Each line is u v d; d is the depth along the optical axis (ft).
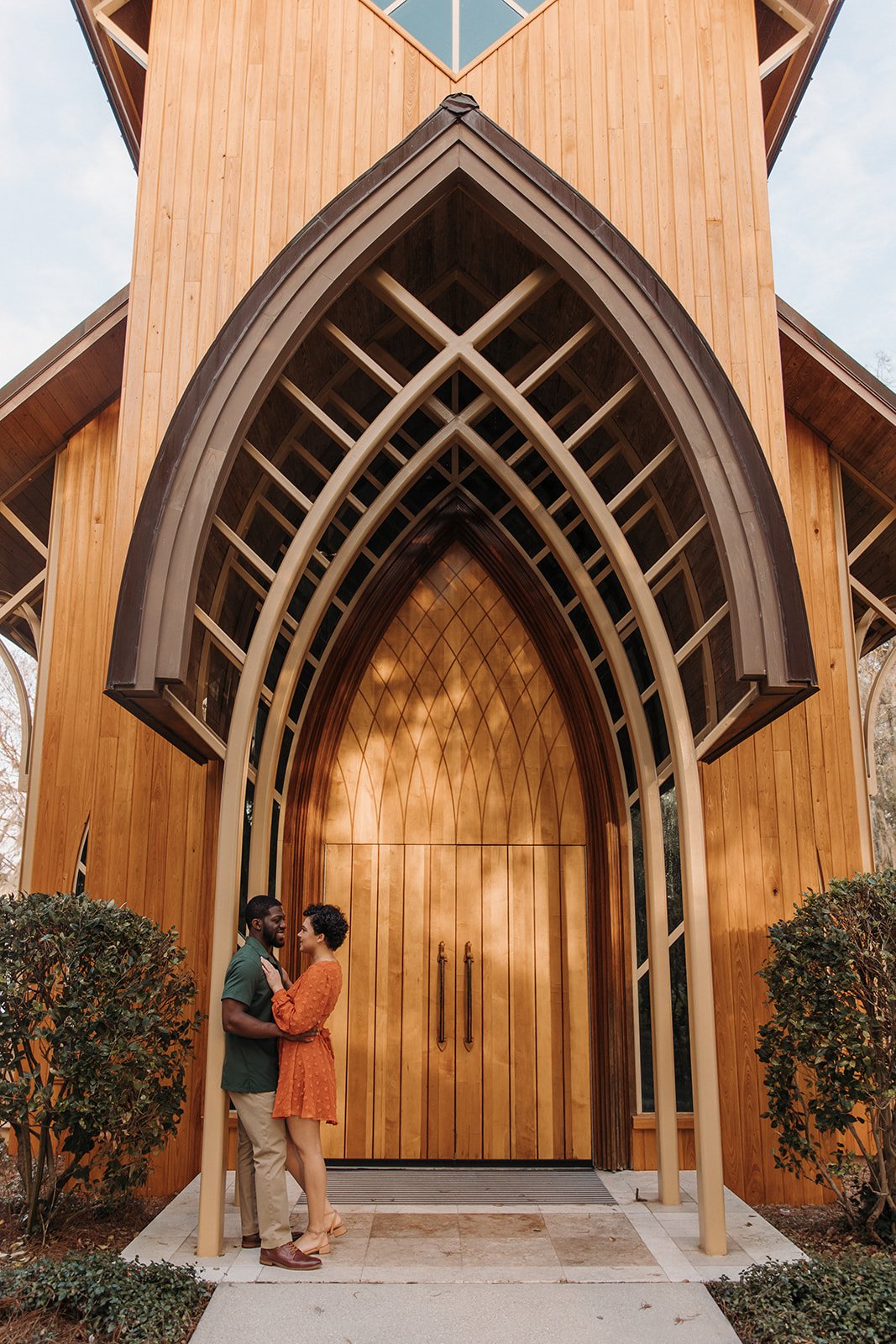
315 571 19.02
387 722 18.53
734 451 13.79
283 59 15.90
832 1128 13.42
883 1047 13.39
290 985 13.14
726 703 15.23
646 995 17.13
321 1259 12.01
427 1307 10.82
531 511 15.70
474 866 17.99
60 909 13.20
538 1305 10.89
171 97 15.78
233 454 13.52
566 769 18.39
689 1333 10.39
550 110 15.87
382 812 18.17
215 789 16.35
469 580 19.10
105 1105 12.63
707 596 16.22
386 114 15.70
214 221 15.37
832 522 18.47
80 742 17.44
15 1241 13.01
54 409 17.72
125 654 12.67
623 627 17.40
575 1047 17.34
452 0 16.67
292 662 15.42
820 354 17.10
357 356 14.42
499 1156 16.93
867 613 18.99
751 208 15.70
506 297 15.24
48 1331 10.07
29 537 18.35
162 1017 13.82
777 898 16.97
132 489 14.74
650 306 14.17
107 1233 13.43
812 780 17.44
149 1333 10.00
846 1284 10.82
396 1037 17.35
